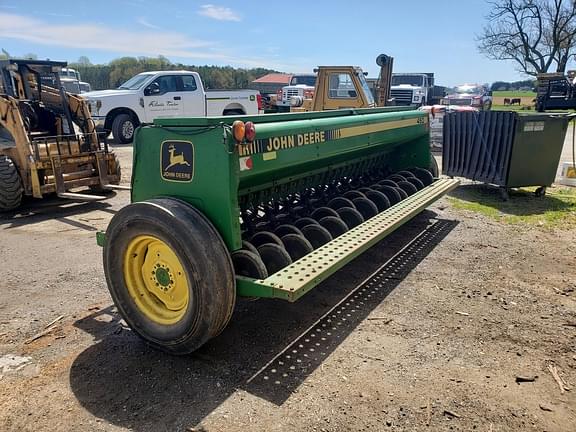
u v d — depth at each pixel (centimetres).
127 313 312
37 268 457
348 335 329
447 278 429
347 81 1062
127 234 295
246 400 260
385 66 1070
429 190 543
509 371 288
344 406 255
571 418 248
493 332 335
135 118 1400
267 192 394
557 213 644
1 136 723
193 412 250
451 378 281
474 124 765
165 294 304
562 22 3556
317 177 463
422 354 306
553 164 723
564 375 285
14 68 714
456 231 569
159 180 311
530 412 252
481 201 719
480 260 473
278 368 289
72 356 304
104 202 738
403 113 557
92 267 459
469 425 242
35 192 659
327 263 307
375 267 454
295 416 247
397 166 645
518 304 378
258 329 335
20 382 278
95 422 244
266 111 1898
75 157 702
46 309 371
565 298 388
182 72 1457
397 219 415
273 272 319
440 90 2473
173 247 274
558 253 492
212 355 302
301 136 353
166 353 304
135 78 1487
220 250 273
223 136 277
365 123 454
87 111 739
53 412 252
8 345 319
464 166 799
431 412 251
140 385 273
